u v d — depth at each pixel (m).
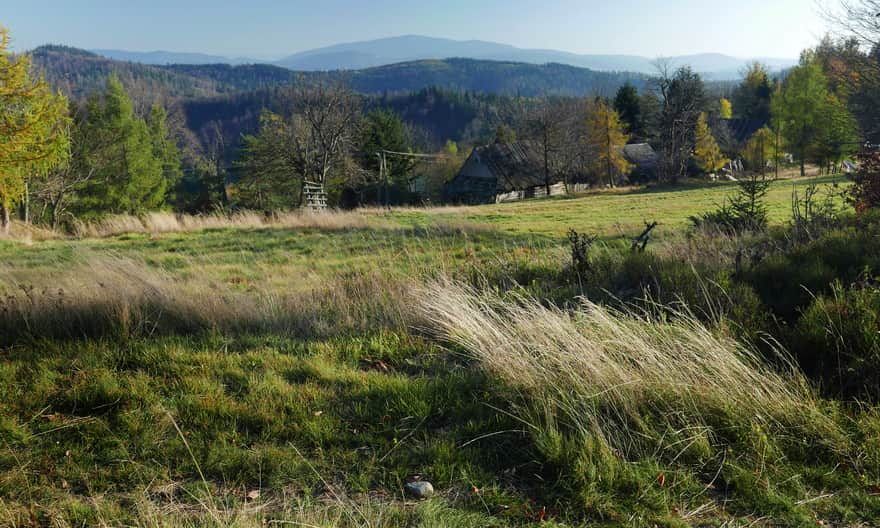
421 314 5.80
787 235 8.69
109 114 47.66
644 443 3.41
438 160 67.31
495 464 3.30
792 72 54.78
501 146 58.28
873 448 3.23
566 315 4.97
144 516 2.77
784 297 5.70
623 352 4.25
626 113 74.69
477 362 4.70
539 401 3.72
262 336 5.57
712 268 6.72
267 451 3.39
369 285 7.16
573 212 28.52
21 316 5.65
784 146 57.75
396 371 4.76
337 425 3.71
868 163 11.51
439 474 3.18
